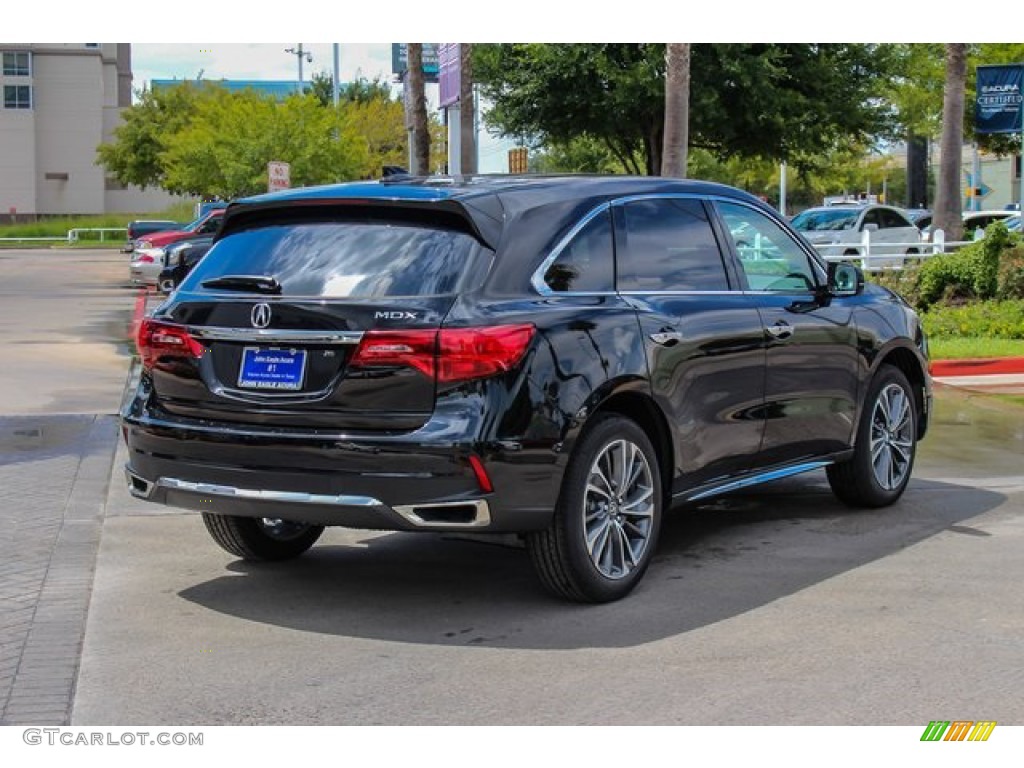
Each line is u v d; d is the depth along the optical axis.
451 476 5.27
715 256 6.75
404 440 5.27
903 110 34.34
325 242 5.79
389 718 4.68
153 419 5.89
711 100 26.89
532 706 4.77
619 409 6.08
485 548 7.17
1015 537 7.25
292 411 5.48
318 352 5.46
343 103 55.47
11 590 6.30
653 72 27.09
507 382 5.35
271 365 5.56
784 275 7.22
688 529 7.50
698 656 5.27
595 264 6.03
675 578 6.43
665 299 6.28
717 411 6.48
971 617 5.76
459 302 5.42
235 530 6.62
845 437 7.55
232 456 5.59
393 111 56.88
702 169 51.84
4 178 95.38
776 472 7.06
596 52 27.44
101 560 6.86
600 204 6.18
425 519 5.35
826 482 8.80
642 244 6.32
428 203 5.64
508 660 5.25
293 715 4.71
